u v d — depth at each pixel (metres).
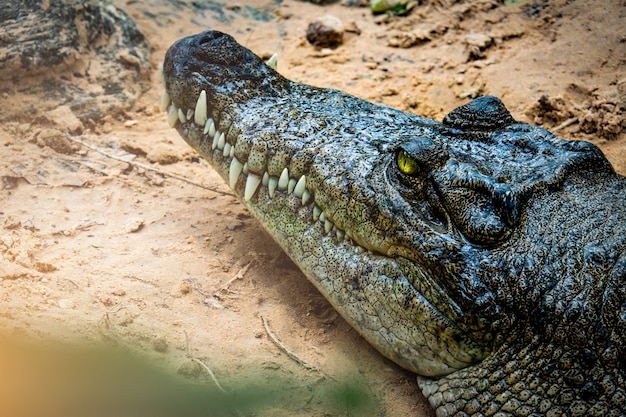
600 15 18.25
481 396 8.72
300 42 18.41
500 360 8.66
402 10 19.38
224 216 12.66
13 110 14.41
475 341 8.77
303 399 9.00
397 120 10.95
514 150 9.98
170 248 11.68
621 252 8.66
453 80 16.83
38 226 11.74
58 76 15.26
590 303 8.42
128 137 14.72
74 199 12.65
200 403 7.79
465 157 9.76
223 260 11.55
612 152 14.50
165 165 14.02
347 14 19.75
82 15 15.98
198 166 14.11
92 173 13.41
